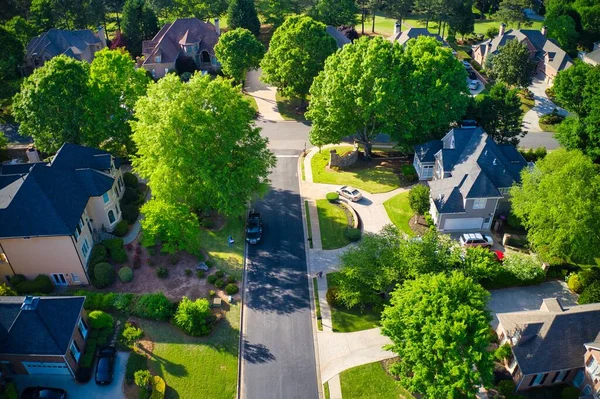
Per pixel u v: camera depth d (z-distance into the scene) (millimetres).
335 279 47906
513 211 52250
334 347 43250
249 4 110062
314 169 69812
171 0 120938
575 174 48156
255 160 54281
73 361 40125
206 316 44750
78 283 49594
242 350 43000
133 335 42438
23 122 62000
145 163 55312
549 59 97938
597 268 49562
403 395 38906
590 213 46219
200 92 53156
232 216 59438
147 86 65562
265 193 61938
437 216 56312
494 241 55844
